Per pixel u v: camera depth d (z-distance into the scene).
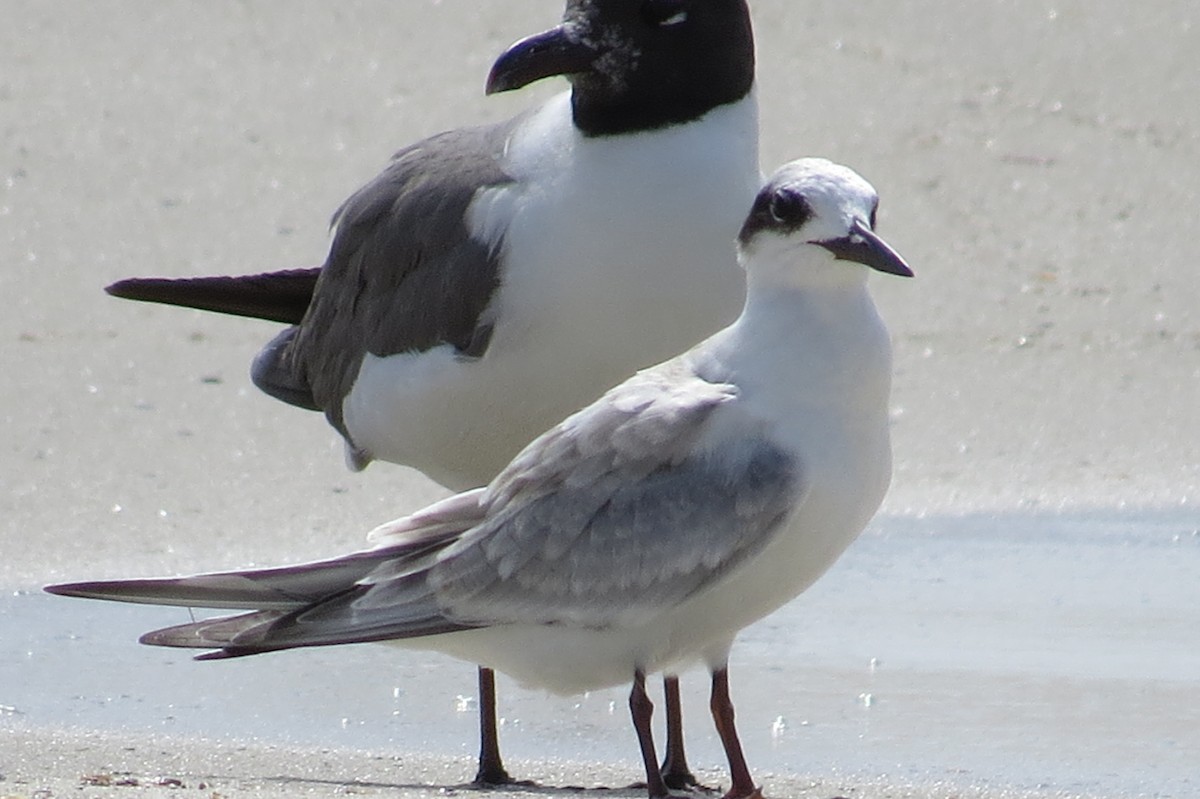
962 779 11.28
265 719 12.34
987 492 17.30
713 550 10.27
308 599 10.62
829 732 12.12
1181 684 12.88
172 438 18.09
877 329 10.31
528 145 12.09
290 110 26.03
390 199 12.74
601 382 11.98
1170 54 28.58
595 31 11.63
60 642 13.70
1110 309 21.80
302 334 13.66
